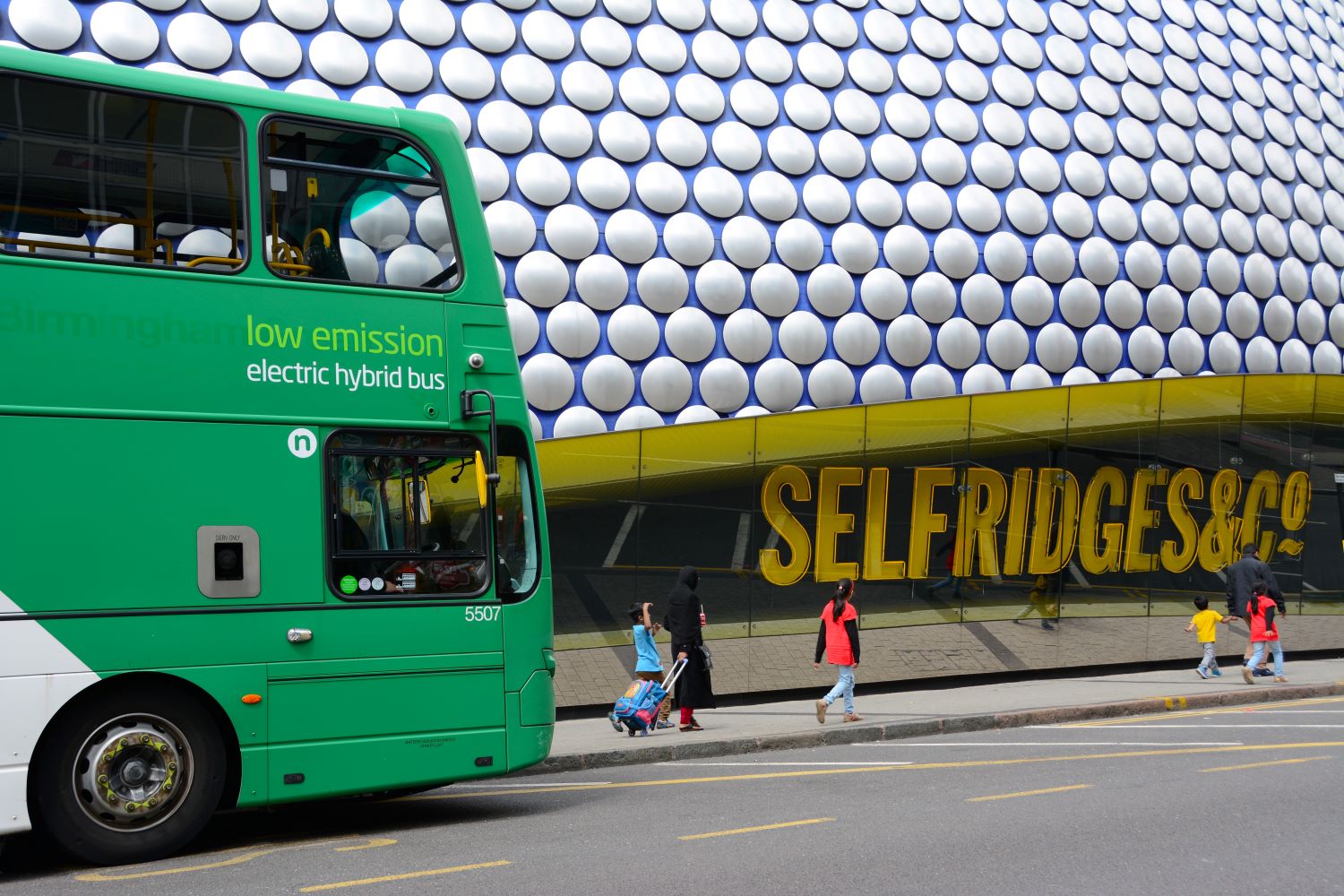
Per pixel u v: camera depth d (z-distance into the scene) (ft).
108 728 23.45
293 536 25.31
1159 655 64.49
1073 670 61.82
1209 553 66.18
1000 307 60.49
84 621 23.04
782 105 59.41
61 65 24.16
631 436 52.01
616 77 56.59
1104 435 62.39
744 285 55.21
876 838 23.67
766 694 54.24
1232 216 69.41
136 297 24.11
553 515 50.55
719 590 53.57
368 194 27.17
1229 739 40.04
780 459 54.80
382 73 51.65
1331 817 25.62
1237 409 66.59
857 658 44.98
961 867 20.89
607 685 50.88
